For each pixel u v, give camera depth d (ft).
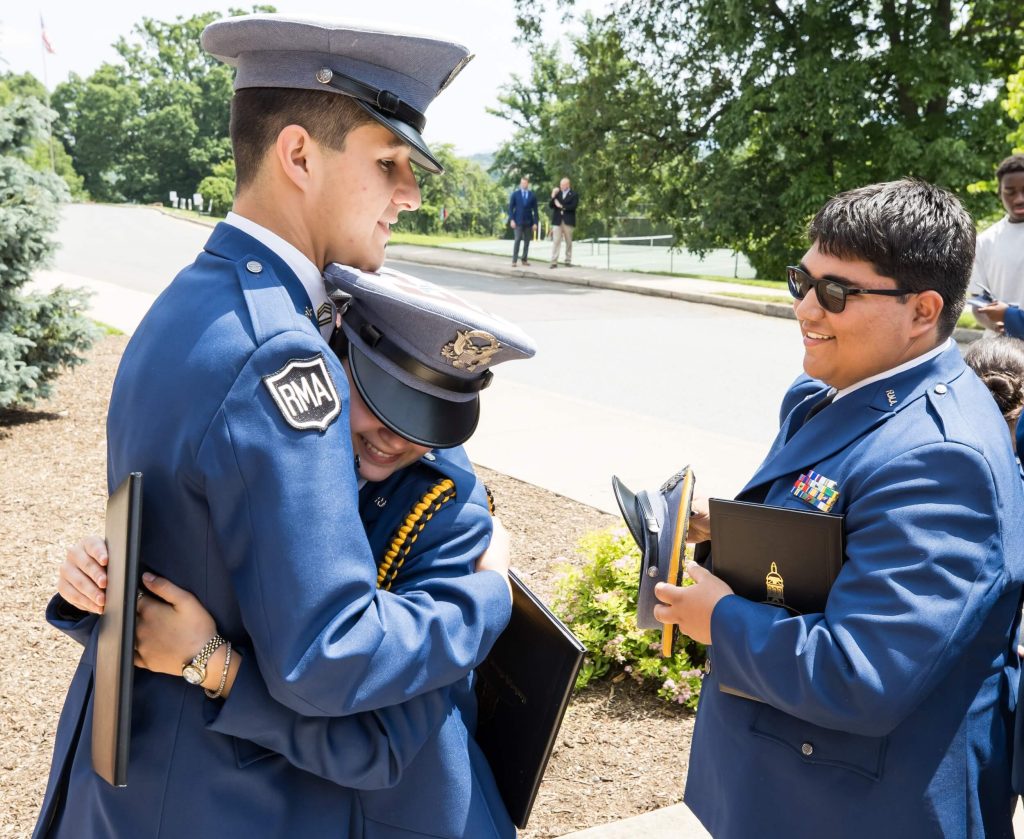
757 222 74.95
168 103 304.30
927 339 5.57
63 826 4.84
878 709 4.88
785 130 69.97
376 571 4.51
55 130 300.61
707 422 27.14
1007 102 36.24
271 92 4.47
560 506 19.13
